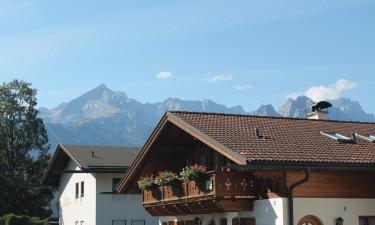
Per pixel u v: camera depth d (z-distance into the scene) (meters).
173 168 26.44
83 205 41.94
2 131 56.50
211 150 24.45
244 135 21.27
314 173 20.20
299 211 19.75
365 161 19.94
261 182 20.81
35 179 55.25
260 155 19.03
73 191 43.81
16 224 40.75
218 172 20.83
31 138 57.28
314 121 25.12
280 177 19.89
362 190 20.88
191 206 23.17
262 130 22.36
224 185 20.80
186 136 25.09
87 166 39.75
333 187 20.39
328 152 20.41
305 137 22.17
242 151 19.23
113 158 42.28
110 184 40.66
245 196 20.97
